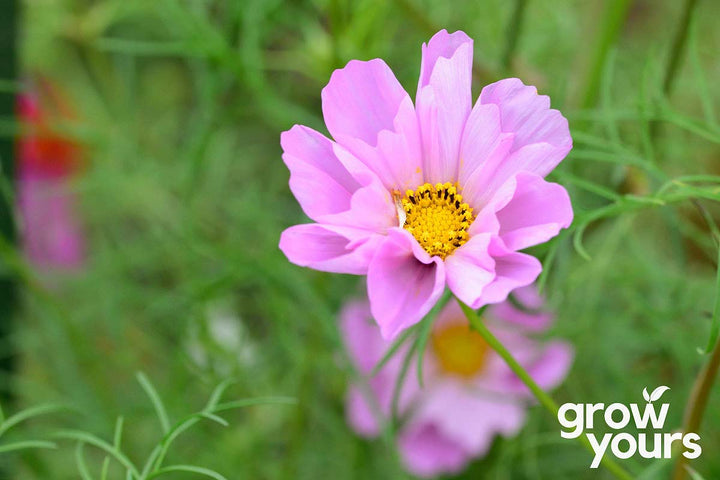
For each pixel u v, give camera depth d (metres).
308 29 0.87
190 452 0.91
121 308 1.01
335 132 0.65
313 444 0.97
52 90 1.07
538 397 0.66
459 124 0.65
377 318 0.63
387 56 0.90
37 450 0.86
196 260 0.95
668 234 0.95
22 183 1.02
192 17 0.85
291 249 0.64
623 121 0.83
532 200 0.64
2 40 0.85
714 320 0.65
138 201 1.03
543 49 1.03
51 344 0.96
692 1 0.80
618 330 0.89
